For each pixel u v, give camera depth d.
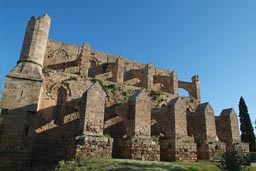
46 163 24.47
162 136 25.98
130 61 45.06
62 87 28.16
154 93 34.41
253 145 40.41
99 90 22.73
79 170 16.44
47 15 29.33
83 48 33.31
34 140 24.83
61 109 27.53
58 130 26.38
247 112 43.28
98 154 20.23
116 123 28.92
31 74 25.14
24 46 26.81
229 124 30.25
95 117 21.70
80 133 21.30
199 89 42.75
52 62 36.97
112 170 15.14
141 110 23.98
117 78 35.78
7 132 22.38
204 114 27.36
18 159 21.97
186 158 23.73
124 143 22.78
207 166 18.59
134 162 17.62
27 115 23.55
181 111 26.11
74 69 38.16
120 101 30.31
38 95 24.56
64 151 25.25
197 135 27.53
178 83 44.38
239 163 15.95
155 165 16.86
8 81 24.00
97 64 41.25
